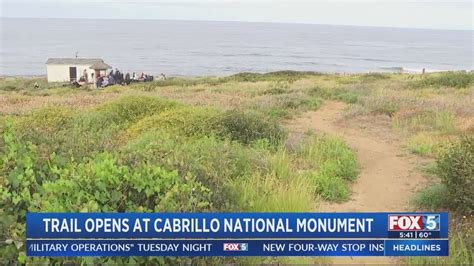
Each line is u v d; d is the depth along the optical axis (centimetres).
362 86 3083
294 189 809
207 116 1363
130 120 1595
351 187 998
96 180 554
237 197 738
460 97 2306
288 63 17000
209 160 912
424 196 871
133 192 573
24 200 549
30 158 637
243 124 1312
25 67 14100
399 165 1177
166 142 1037
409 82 3209
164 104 1722
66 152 774
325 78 4431
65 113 1567
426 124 1666
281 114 1970
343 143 1338
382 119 1842
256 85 3575
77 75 7562
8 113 1945
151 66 14988
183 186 595
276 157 1040
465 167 818
